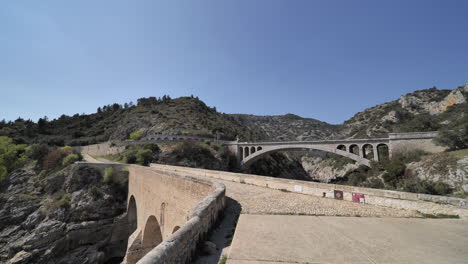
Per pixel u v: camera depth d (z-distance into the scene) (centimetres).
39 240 2458
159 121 8869
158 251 332
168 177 1584
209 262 457
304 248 484
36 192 3195
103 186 3180
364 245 508
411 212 881
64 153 4094
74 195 3008
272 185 1556
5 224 2714
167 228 1517
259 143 6172
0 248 2477
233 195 1255
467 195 2120
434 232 615
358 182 4234
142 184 2416
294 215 815
